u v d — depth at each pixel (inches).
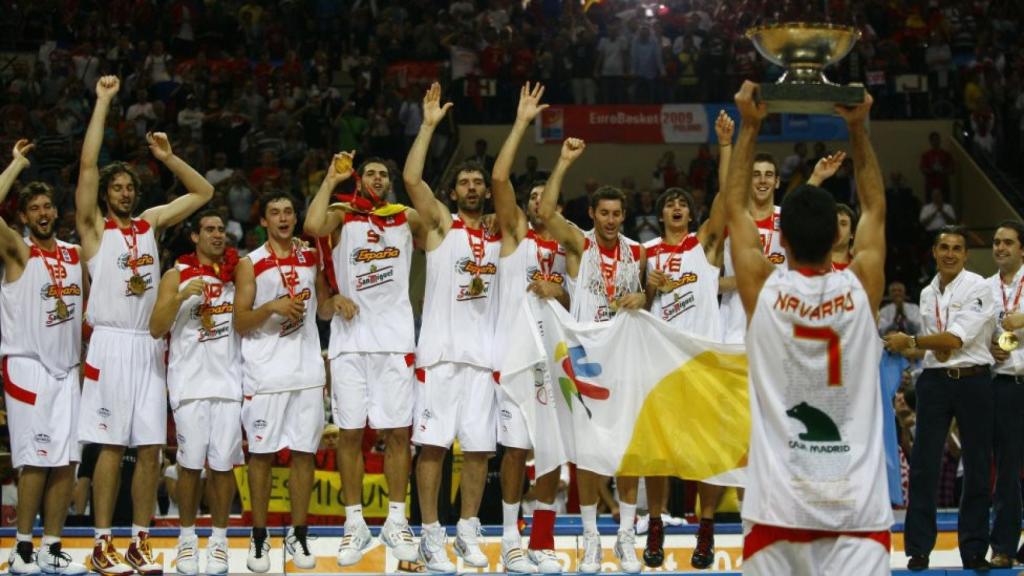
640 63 820.6
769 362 191.3
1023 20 896.3
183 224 638.5
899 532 355.9
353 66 858.8
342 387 311.1
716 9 892.0
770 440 190.9
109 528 304.8
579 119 802.2
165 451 451.2
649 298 329.4
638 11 892.6
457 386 310.2
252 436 308.3
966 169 799.1
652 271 318.0
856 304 189.6
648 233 687.7
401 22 887.7
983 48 855.1
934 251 320.8
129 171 312.5
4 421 453.1
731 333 338.6
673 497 409.7
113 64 826.2
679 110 802.2
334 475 425.7
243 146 757.9
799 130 796.6
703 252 328.5
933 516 311.1
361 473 311.9
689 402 309.1
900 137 819.4
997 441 314.2
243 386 312.7
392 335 311.3
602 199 315.0
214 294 311.3
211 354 310.0
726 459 306.2
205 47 874.8
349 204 316.2
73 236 541.6
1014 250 321.7
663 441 307.7
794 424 189.6
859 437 189.2
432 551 306.2
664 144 808.3
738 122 798.5
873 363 191.0
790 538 190.1
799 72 204.1
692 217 339.6
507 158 311.9
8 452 447.2
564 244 320.8
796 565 191.3
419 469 311.1
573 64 815.1
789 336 189.8
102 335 305.7
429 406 309.1
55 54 815.1
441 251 314.8
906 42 845.2
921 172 800.3
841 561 187.9
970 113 820.6
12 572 301.7
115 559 302.7
